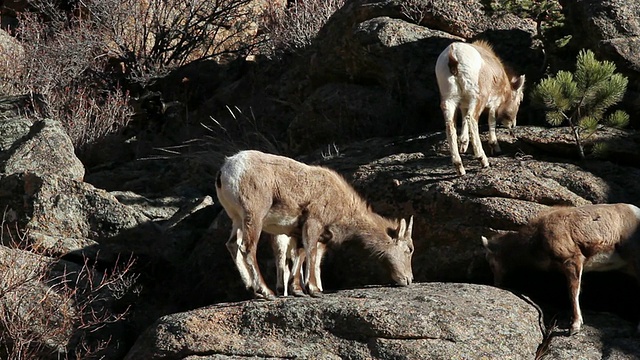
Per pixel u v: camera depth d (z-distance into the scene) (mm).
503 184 24266
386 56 31734
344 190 23359
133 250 27719
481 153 25422
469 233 24016
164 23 44875
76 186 28641
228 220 27266
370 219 23562
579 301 23453
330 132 32625
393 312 20422
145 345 21625
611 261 22297
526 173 24766
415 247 24828
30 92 39656
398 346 20000
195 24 45125
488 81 25500
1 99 40000
